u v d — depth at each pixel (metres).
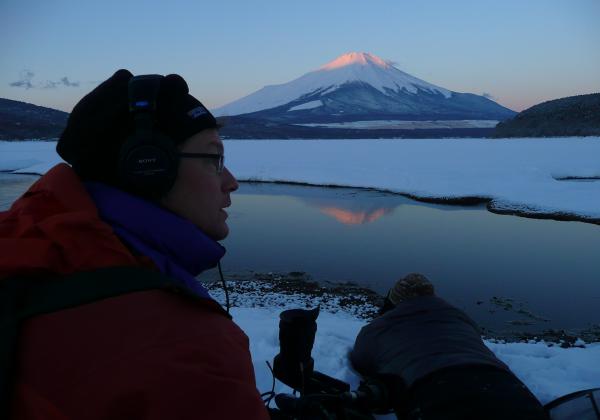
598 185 29.28
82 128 0.88
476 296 9.73
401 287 3.76
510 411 2.57
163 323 0.69
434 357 3.00
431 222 19.25
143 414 0.63
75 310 0.66
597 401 2.82
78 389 0.62
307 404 2.36
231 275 11.23
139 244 0.80
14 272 0.66
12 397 0.60
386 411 3.33
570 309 8.94
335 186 35.00
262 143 103.88
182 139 0.90
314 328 2.27
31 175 49.41
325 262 12.40
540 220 20.09
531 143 78.94
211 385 0.67
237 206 24.30
